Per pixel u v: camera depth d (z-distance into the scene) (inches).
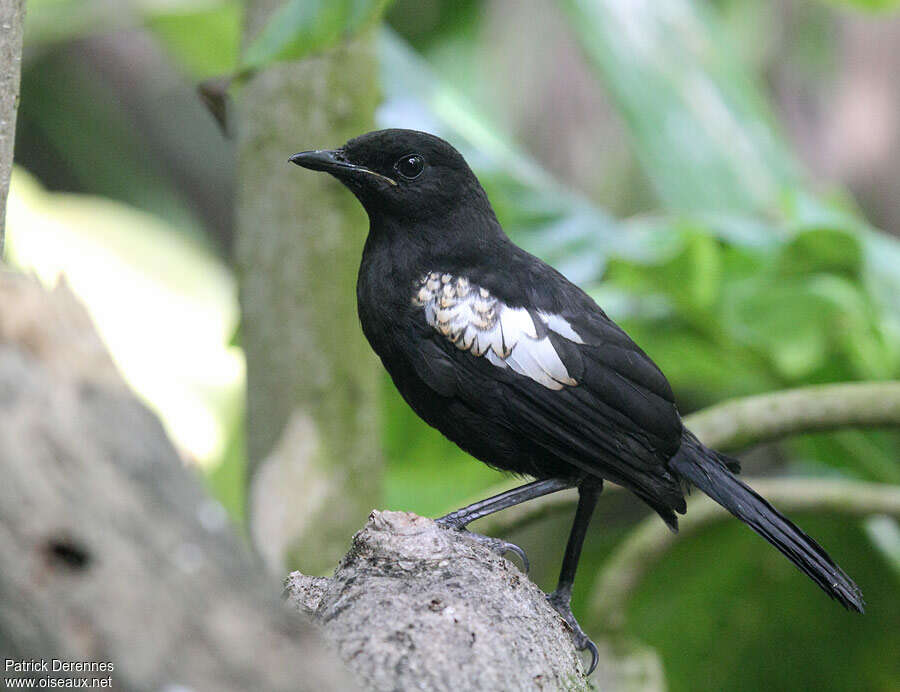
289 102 389.4
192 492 139.7
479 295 326.3
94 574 131.7
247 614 136.8
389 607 219.3
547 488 330.6
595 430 317.4
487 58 788.0
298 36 314.7
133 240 676.7
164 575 134.0
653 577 504.7
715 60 564.4
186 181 960.9
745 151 542.0
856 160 789.2
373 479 402.0
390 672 206.5
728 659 520.7
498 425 327.9
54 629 130.3
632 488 318.3
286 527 386.9
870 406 341.4
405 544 236.1
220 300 675.4
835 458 505.7
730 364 506.6
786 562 492.4
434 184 335.6
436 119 506.6
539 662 222.8
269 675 135.2
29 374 135.0
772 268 448.8
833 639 510.0
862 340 458.6
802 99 797.2
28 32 669.3
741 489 318.0
